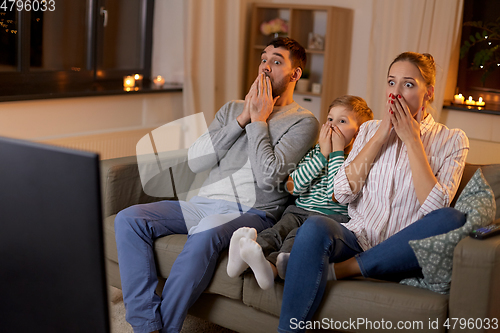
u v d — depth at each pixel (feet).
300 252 4.63
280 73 6.29
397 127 5.21
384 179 5.36
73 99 10.19
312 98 13.41
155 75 13.29
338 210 5.87
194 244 5.11
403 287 4.57
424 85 5.31
